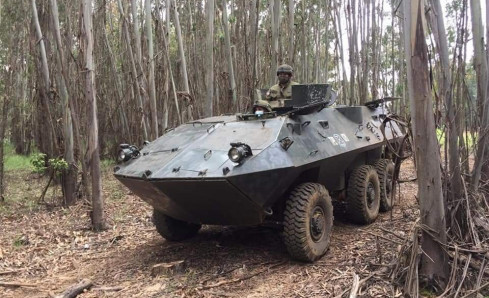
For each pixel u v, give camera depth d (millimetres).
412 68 4062
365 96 12680
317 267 5164
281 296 4449
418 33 3984
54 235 7227
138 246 6469
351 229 6648
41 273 5641
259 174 4723
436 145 4145
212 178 4633
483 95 5699
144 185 5176
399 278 4367
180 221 6355
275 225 6031
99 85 15383
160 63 12422
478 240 4680
